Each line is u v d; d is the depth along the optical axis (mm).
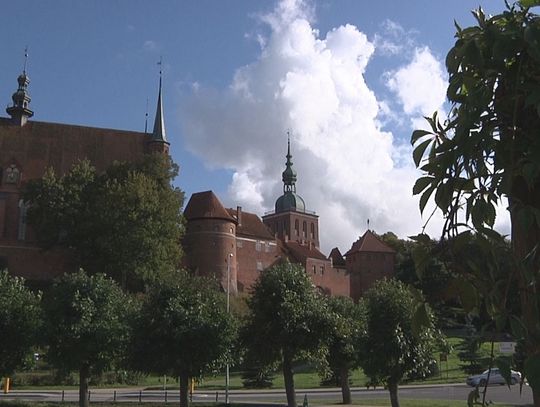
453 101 3391
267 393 51031
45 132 114625
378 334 26109
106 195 84812
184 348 29109
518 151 3084
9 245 98250
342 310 36188
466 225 3109
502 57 3025
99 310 31422
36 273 98125
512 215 3059
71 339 30188
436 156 3355
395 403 26578
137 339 29594
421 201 3326
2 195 105125
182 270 32875
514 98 3021
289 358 29969
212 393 51062
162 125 121125
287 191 183500
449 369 64125
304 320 29562
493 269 2971
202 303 30125
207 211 109188
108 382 62562
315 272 129625
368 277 137125
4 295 31094
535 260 2900
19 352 30672
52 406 33094
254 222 129375
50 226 89562
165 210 87062
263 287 30656
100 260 85062
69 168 113250
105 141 118125
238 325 30984
